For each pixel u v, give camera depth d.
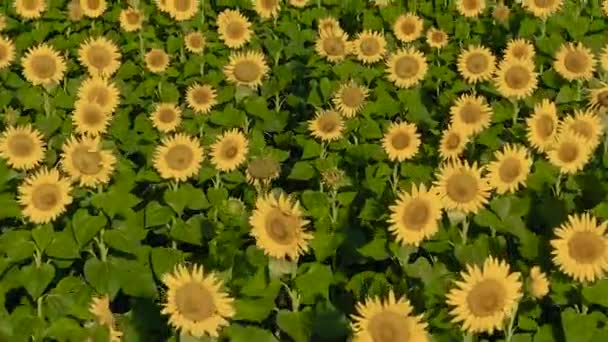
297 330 4.40
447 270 4.57
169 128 6.13
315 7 7.79
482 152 5.58
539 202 4.99
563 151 5.02
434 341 4.27
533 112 5.91
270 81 6.53
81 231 4.85
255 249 4.49
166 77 6.93
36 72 6.39
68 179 5.08
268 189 5.41
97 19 7.70
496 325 4.06
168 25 7.58
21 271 4.75
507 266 4.09
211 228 5.12
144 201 5.57
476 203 4.64
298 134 6.23
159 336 4.68
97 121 5.93
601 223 4.57
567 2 7.24
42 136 5.66
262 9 7.49
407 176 5.37
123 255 4.96
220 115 6.24
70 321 4.49
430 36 7.08
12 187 5.41
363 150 5.70
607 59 6.08
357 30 7.74
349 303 4.72
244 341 4.27
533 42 6.88
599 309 4.44
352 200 5.14
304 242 4.39
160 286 4.89
